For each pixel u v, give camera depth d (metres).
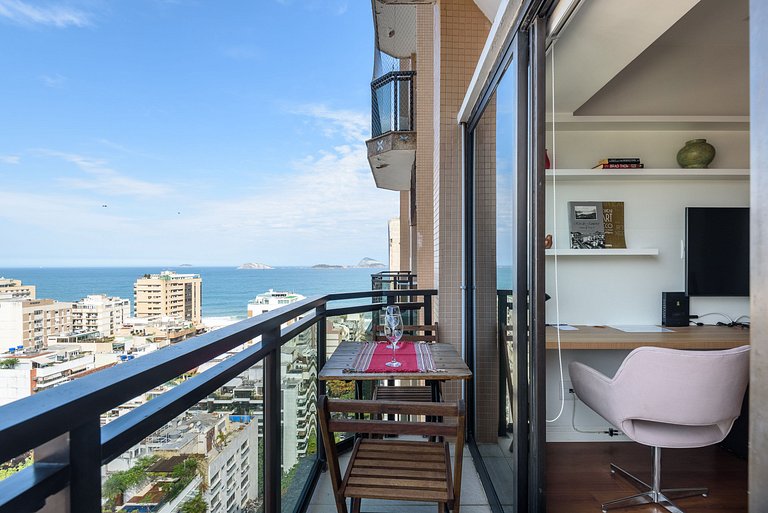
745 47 2.10
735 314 2.87
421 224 5.88
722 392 1.74
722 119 2.79
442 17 3.09
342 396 2.68
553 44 1.81
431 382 2.60
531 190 1.60
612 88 2.50
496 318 2.29
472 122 2.90
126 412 0.82
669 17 1.62
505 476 2.00
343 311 2.72
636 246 2.91
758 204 0.47
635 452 2.60
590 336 2.45
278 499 1.61
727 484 2.17
